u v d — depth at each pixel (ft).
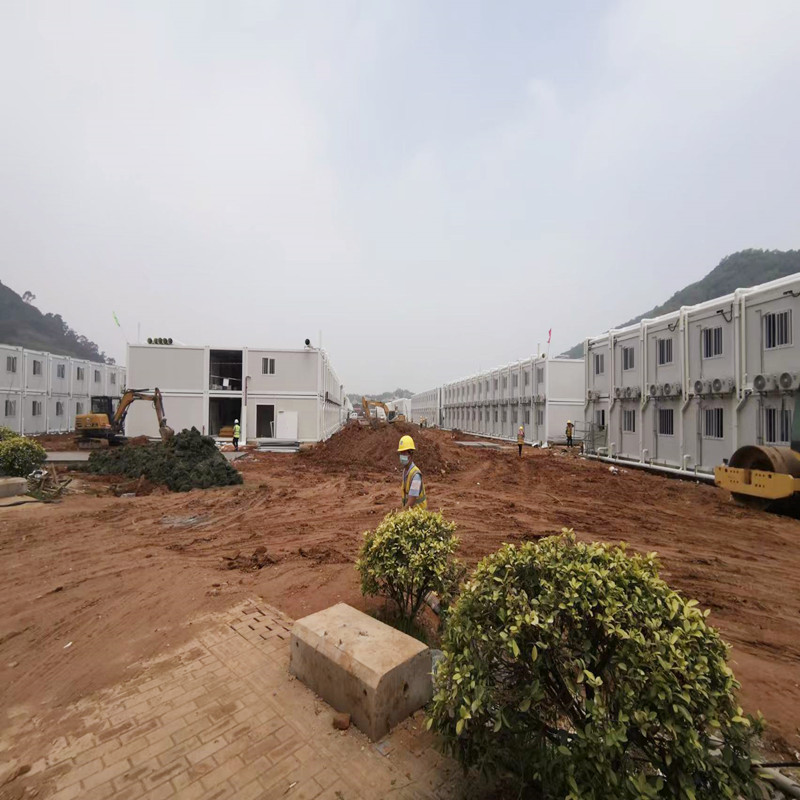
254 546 24.86
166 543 25.18
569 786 6.37
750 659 14.12
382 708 9.23
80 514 31.78
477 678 7.25
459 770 8.32
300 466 64.75
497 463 71.26
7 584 18.47
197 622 14.69
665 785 6.29
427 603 15.80
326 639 10.68
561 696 7.30
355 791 7.86
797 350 42.11
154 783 8.04
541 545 8.48
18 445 42.14
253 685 11.07
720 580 21.45
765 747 9.89
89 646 13.25
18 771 8.34
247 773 8.26
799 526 32.86
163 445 53.83
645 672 6.43
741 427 48.39
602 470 63.98
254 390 99.71
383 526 14.97
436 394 248.32
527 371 126.41
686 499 42.96
